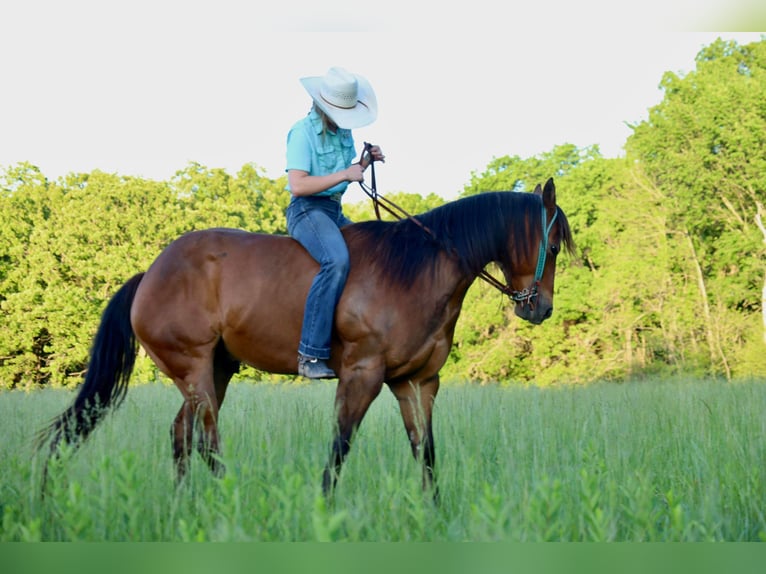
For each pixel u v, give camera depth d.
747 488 3.84
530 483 3.88
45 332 22.52
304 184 4.47
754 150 21.88
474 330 22.38
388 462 4.55
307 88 4.58
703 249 22.77
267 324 4.48
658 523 3.56
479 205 4.54
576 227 23.06
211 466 4.39
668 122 22.80
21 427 5.82
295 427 5.18
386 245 4.43
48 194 22.88
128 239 22.77
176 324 4.55
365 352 4.31
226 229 4.81
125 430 5.26
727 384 11.01
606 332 21.72
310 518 2.99
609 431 5.41
